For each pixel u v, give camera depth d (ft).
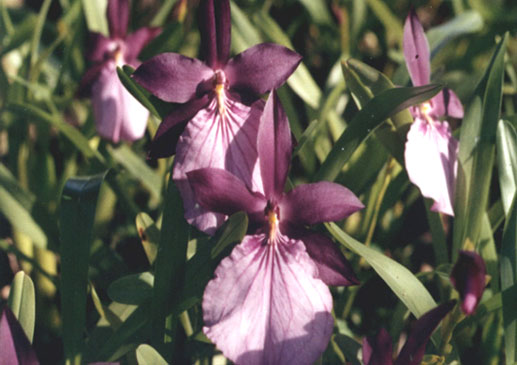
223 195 1.90
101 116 2.38
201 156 1.95
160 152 2.00
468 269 1.79
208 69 1.98
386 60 3.15
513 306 2.02
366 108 2.09
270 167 1.90
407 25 2.07
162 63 1.96
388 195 2.31
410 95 2.05
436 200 2.05
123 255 2.49
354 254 2.29
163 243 2.01
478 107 2.15
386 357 1.87
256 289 1.88
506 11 2.96
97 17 2.64
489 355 2.21
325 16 2.97
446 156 2.10
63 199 2.07
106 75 2.39
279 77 1.98
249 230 1.92
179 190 1.93
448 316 2.01
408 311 2.18
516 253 2.06
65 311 2.02
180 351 2.20
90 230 2.05
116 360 2.08
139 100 2.07
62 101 2.57
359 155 2.37
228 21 1.96
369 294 2.45
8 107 2.37
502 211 2.27
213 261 1.99
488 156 2.12
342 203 1.90
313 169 2.51
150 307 2.04
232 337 1.85
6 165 2.61
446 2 3.41
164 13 2.70
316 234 1.93
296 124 2.47
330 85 2.61
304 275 1.90
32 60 2.52
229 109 1.99
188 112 1.99
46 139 2.49
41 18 2.52
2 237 2.45
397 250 2.55
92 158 2.37
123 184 2.43
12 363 1.82
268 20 2.68
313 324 1.87
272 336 1.86
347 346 2.07
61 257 2.04
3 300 2.37
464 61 2.97
